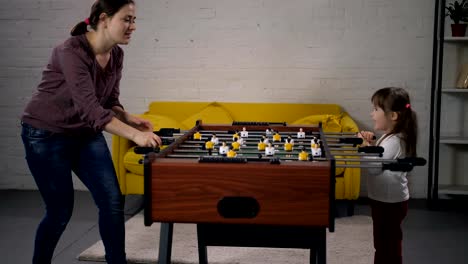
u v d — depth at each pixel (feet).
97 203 8.13
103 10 7.57
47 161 7.89
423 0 14.90
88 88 7.48
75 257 10.52
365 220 13.05
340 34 15.29
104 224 8.05
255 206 6.71
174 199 6.41
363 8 15.15
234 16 15.53
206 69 15.78
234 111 15.35
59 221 8.14
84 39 7.68
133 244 11.13
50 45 15.84
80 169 8.18
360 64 15.31
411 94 15.24
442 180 15.47
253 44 15.57
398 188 8.05
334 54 15.37
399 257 8.25
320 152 7.52
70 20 15.70
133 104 16.10
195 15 15.62
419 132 15.31
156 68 15.90
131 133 7.47
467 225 12.88
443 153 15.38
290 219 6.34
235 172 6.31
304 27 15.38
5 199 15.05
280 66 15.57
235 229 7.66
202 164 6.36
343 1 15.19
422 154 15.37
